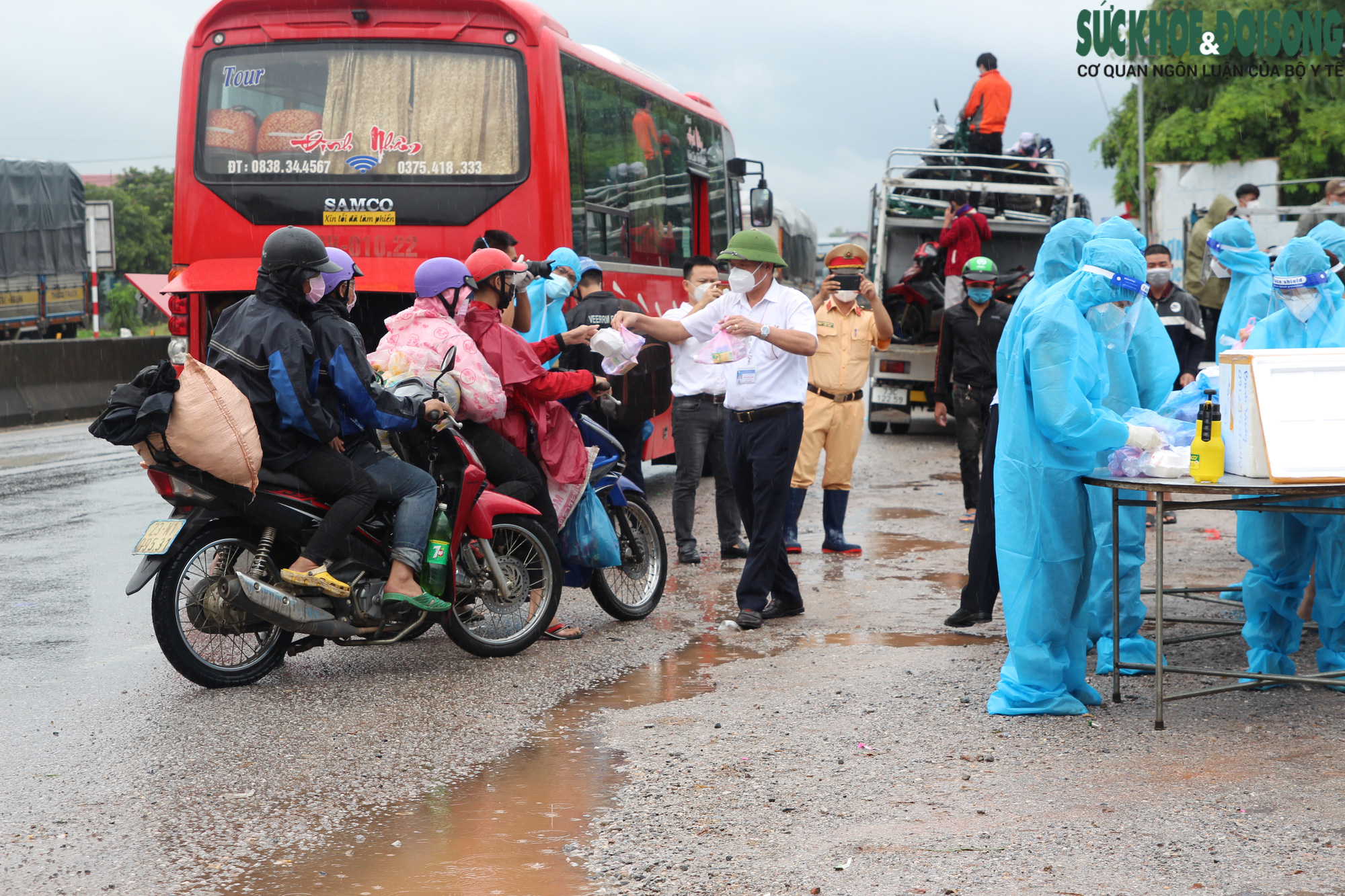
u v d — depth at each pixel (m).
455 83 9.49
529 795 4.38
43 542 9.57
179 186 9.66
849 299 8.84
